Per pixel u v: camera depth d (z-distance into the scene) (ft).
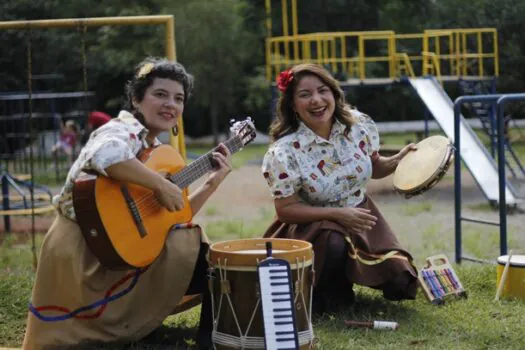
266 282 14.26
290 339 14.02
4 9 93.35
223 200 46.21
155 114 16.12
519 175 56.13
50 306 15.70
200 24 81.97
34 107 92.07
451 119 48.52
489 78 59.06
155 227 15.51
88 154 14.80
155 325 15.67
